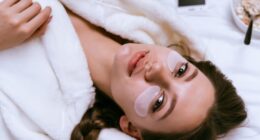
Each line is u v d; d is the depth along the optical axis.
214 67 0.72
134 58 0.64
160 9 0.75
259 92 0.78
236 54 0.81
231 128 0.70
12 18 0.62
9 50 0.66
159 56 0.65
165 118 0.63
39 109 0.67
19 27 0.62
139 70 0.64
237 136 0.72
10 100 0.66
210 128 0.65
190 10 0.85
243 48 0.82
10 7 0.63
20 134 0.67
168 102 0.63
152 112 0.63
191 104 0.63
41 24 0.64
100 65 0.70
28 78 0.67
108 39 0.73
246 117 0.72
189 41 0.77
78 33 0.73
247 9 0.83
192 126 0.63
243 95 0.78
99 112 0.72
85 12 0.72
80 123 0.70
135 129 0.68
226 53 0.81
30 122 0.68
